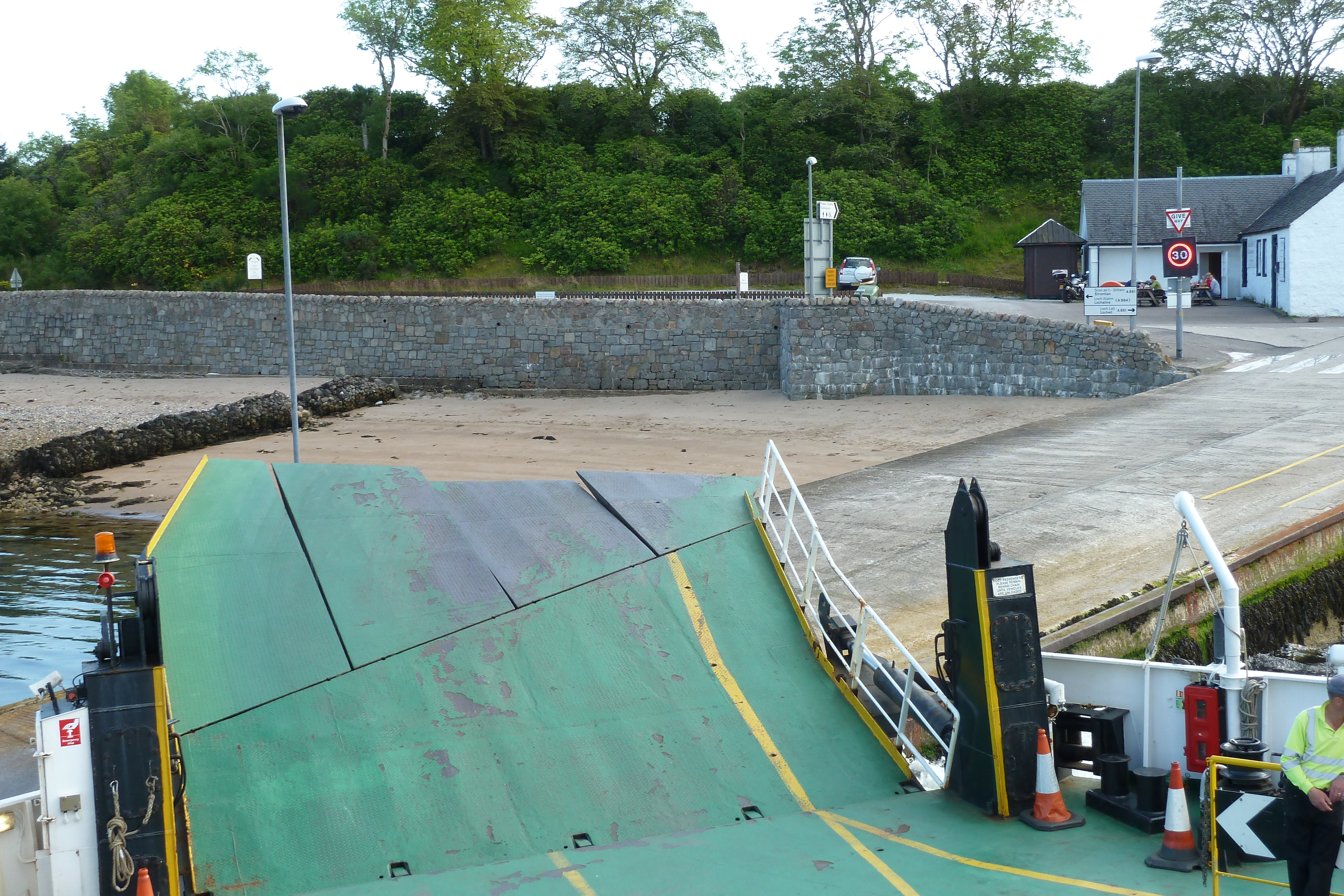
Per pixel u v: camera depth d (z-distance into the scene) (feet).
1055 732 31.40
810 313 119.03
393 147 292.81
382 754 30.14
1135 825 28.07
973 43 286.46
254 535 41.22
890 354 117.19
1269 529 58.03
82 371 163.22
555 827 28.35
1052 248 185.16
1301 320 140.56
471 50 265.95
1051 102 277.85
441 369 142.41
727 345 131.85
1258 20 259.60
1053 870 25.75
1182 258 109.70
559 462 97.50
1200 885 24.71
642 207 241.55
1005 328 109.91
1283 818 24.94
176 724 30.32
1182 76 269.03
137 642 26.96
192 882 25.57
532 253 241.96
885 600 52.90
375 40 285.43
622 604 38.55
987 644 29.19
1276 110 265.75
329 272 243.40
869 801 30.48
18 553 81.30
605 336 135.74
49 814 24.80
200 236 256.11
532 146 269.44
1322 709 22.11
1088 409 97.76
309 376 148.97
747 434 104.32
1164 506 64.08
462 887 25.58
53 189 317.83
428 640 35.22
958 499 30.32
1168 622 50.39
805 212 237.66
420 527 43.06
